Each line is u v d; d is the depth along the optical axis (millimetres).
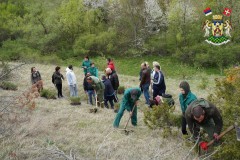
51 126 10578
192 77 28078
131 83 21859
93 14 41781
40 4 44750
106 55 39000
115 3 40031
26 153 8305
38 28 40969
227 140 8031
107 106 14609
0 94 14312
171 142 9383
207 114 7531
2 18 42094
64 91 19297
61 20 41281
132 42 39469
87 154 8703
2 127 9289
